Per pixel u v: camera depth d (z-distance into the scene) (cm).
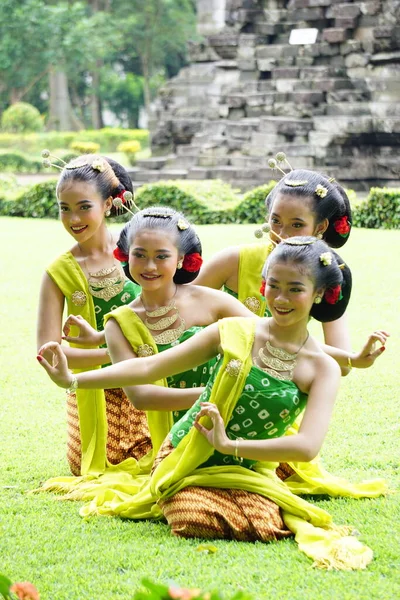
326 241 504
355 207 1666
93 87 5225
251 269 519
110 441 524
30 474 541
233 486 423
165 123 2589
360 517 446
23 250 1494
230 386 418
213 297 484
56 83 4875
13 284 1209
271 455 403
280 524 421
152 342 468
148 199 1830
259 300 520
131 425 525
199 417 414
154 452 487
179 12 4769
